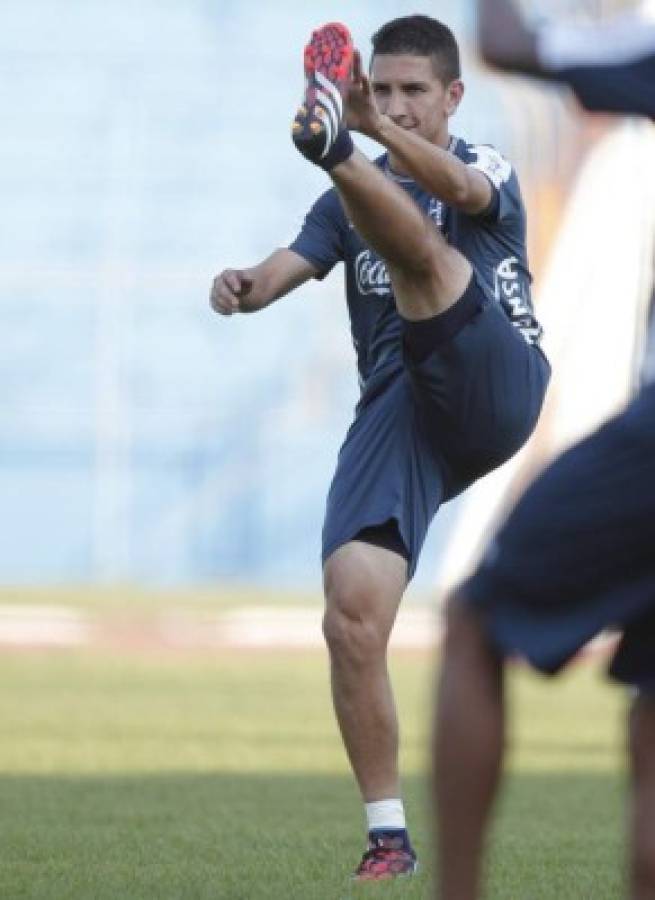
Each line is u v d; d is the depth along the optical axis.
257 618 82.19
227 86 119.75
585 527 12.48
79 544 114.19
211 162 118.88
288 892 19.39
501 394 20.11
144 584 109.81
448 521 108.88
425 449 20.70
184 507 114.00
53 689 53.31
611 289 74.62
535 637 12.61
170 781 32.22
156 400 114.88
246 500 113.88
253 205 118.62
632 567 12.60
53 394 114.94
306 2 119.62
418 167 19.55
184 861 21.92
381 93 21.38
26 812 27.44
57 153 118.88
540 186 85.31
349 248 21.92
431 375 19.89
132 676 58.22
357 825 26.14
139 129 119.00
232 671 60.78
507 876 20.80
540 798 30.42
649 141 49.59
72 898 19.05
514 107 87.25
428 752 12.97
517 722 45.47
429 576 108.75
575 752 38.44
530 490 12.73
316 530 113.62
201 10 120.25
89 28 120.31
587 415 73.94
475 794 12.82
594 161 75.06
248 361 114.75
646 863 12.78
